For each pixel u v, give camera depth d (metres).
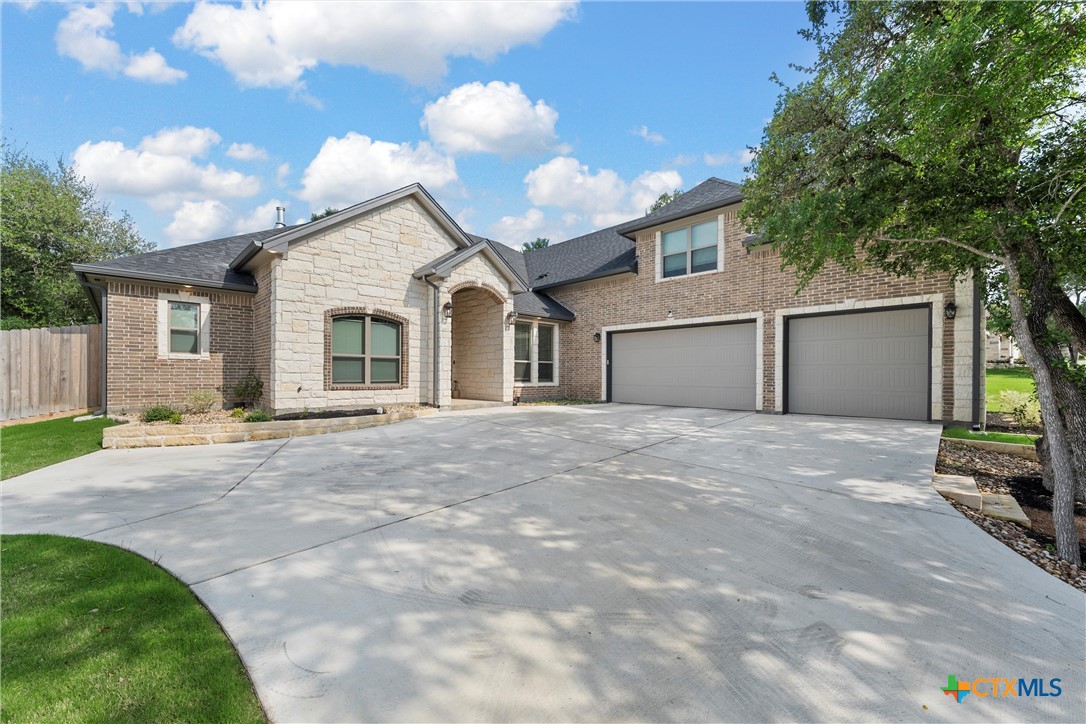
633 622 2.80
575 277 17.62
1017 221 4.52
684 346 14.83
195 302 12.20
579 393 17.91
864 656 2.47
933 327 10.13
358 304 12.20
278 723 2.02
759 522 4.42
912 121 4.87
